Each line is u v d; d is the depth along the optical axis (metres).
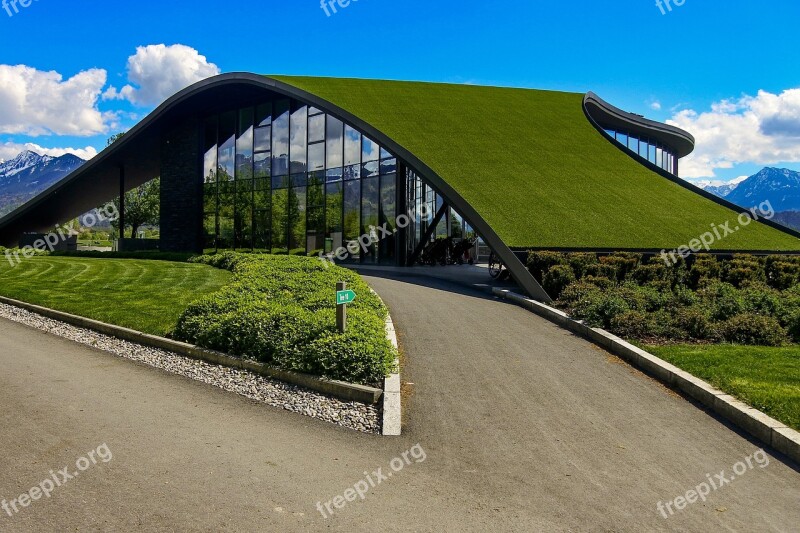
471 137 24.14
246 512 4.08
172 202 35.22
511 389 7.12
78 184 38.50
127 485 4.45
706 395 6.57
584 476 4.79
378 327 8.38
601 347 9.33
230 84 28.38
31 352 8.98
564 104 32.91
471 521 4.03
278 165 29.95
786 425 5.55
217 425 5.86
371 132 22.47
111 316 11.17
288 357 7.55
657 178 24.20
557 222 17.95
